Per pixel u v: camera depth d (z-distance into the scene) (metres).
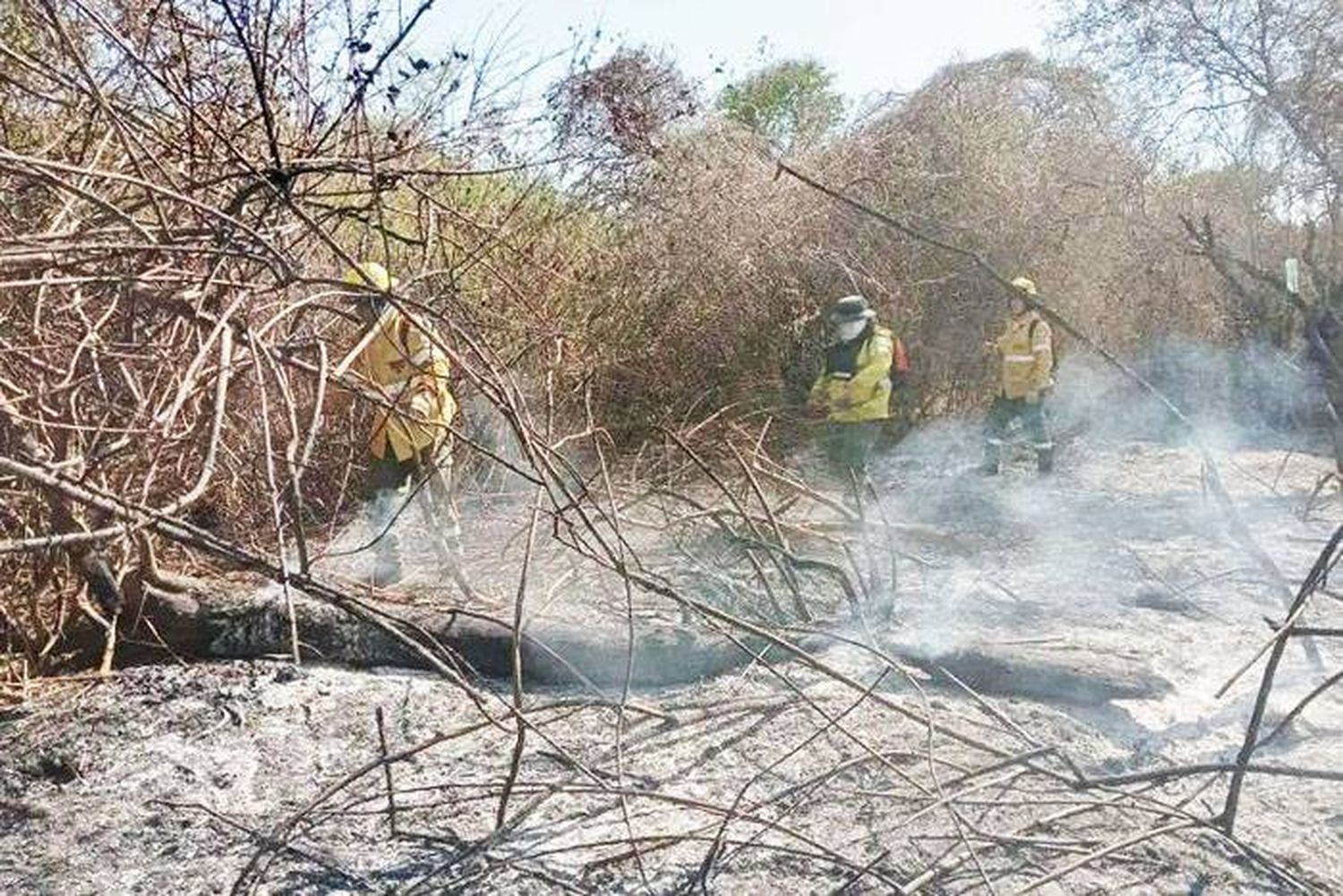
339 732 4.07
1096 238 13.93
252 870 3.11
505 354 7.43
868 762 3.79
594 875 3.11
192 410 4.21
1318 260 13.66
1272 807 3.63
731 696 4.41
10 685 4.39
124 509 2.54
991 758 3.85
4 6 4.61
